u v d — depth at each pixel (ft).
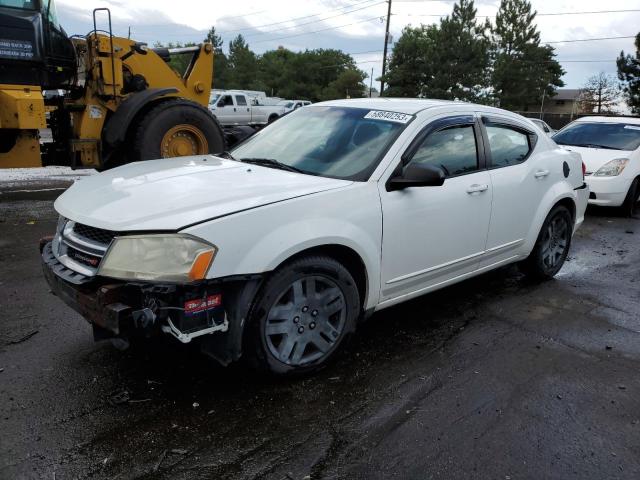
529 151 16.17
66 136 30.07
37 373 10.80
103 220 9.62
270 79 305.53
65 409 9.63
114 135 27.61
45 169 41.16
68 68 28.22
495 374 11.52
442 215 12.89
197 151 30.45
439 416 9.87
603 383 11.32
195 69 34.27
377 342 12.84
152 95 28.19
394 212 11.76
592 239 24.82
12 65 25.31
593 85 231.09
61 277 9.92
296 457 8.61
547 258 17.51
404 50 155.53
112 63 27.71
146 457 8.47
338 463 8.52
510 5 180.34
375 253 11.50
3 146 26.37
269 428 9.31
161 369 11.09
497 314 14.92
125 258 9.19
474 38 156.76
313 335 10.82
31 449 8.55
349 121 13.53
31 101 25.40
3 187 32.30
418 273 12.78
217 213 9.45
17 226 22.36
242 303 9.64
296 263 10.21
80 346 12.00
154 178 11.55
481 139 14.43
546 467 8.61
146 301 9.08
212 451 8.67
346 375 11.19
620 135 31.94
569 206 17.92
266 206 9.93
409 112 13.24
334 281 10.85
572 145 32.24
